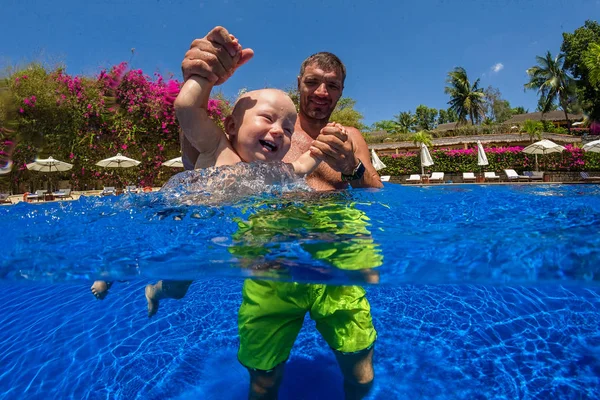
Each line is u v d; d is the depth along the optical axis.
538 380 2.23
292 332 2.09
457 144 36.34
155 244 1.76
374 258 1.62
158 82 16.64
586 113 40.78
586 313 3.03
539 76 44.28
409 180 24.56
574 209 2.49
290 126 2.23
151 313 2.58
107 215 2.31
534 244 1.65
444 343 2.69
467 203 2.75
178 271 1.81
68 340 2.82
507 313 3.11
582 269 1.62
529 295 3.42
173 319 3.21
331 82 3.16
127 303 3.50
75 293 3.66
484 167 25.00
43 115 15.66
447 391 2.15
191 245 1.71
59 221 2.29
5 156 15.27
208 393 2.21
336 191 2.95
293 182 2.33
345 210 2.30
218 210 2.07
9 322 3.15
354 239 1.74
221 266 1.70
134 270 1.75
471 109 54.56
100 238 1.91
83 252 1.74
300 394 2.21
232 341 2.83
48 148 15.83
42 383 2.31
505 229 1.94
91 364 2.52
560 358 2.45
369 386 2.12
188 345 2.77
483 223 2.09
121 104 16.39
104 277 1.93
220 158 2.20
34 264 1.73
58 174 16.23
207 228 1.87
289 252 1.66
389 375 2.31
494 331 2.83
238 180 2.15
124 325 3.08
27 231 2.11
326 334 2.16
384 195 2.90
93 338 2.86
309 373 2.44
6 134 15.22
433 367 2.39
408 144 37.22
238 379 2.35
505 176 23.53
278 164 2.23
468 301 3.38
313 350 2.77
